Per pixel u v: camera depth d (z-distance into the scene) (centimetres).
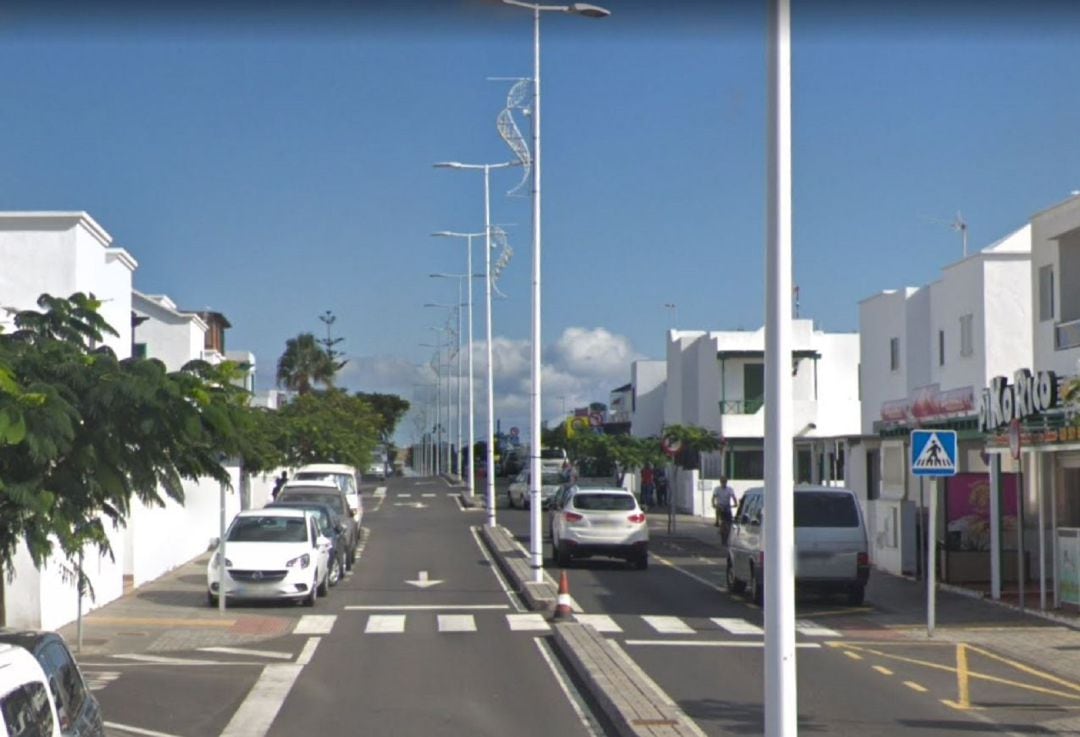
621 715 1405
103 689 1688
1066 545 2469
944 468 2167
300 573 2656
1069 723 1465
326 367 10862
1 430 1090
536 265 2925
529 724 1465
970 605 2661
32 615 2200
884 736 1393
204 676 1805
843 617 2502
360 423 7031
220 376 1351
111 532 2720
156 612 2575
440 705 1582
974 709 1552
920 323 4203
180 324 4238
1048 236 3052
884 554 3369
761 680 1764
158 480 1321
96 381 1238
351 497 4469
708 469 6353
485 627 2359
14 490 1172
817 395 6375
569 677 1792
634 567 3553
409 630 2320
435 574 3422
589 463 6406
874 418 4591
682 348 7094
